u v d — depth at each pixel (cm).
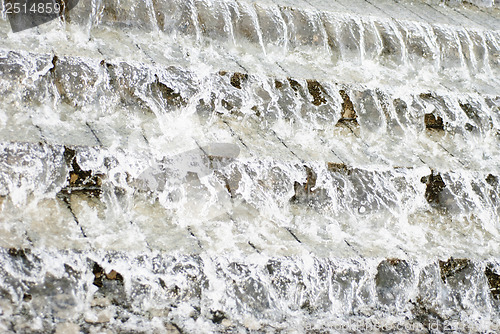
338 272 377
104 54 448
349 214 425
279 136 455
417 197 450
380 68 548
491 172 478
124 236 359
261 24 519
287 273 366
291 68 507
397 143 486
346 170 439
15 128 382
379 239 414
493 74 591
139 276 341
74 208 368
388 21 576
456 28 597
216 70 468
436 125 508
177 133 427
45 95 408
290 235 397
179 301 347
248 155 423
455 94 531
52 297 326
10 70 400
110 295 339
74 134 393
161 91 439
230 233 383
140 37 485
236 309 353
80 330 318
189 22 499
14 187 357
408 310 390
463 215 455
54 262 329
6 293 319
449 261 409
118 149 391
